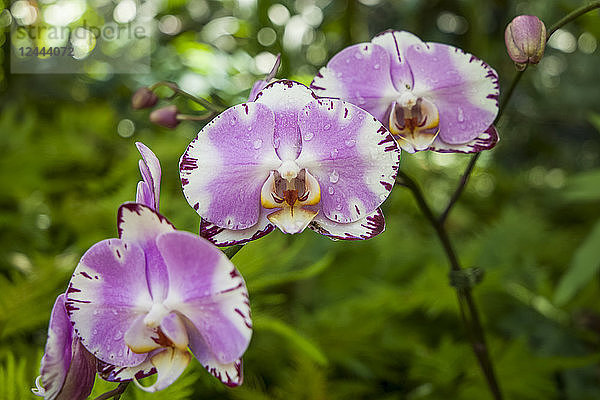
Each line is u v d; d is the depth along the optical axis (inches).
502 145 50.5
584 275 24.7
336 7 41.9
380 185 13.2
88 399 17.0
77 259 23.8
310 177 13.4
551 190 45.3
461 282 17.8
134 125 42.4
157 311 12.1
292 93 13.2
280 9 37.1
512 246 32.3
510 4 45.8
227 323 11.7
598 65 46.6
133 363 12.7
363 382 24.4
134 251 12.2
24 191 31.8
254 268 21.5
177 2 39.9
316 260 29.9
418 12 45.1
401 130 15.2
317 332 24.7
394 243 32.7
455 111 15.3
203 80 36.5
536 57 14.7
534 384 23.0
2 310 20.2
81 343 12.4
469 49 43.6
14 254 26.7
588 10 14.6
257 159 13.3
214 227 13.6
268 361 24.1
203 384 22.0
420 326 28.4
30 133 36.6
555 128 50.6
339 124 13.1
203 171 13.1
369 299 26.2
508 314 28.5
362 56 15.0
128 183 28.4
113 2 39.6
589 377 24.7
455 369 23.4
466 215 41.3
